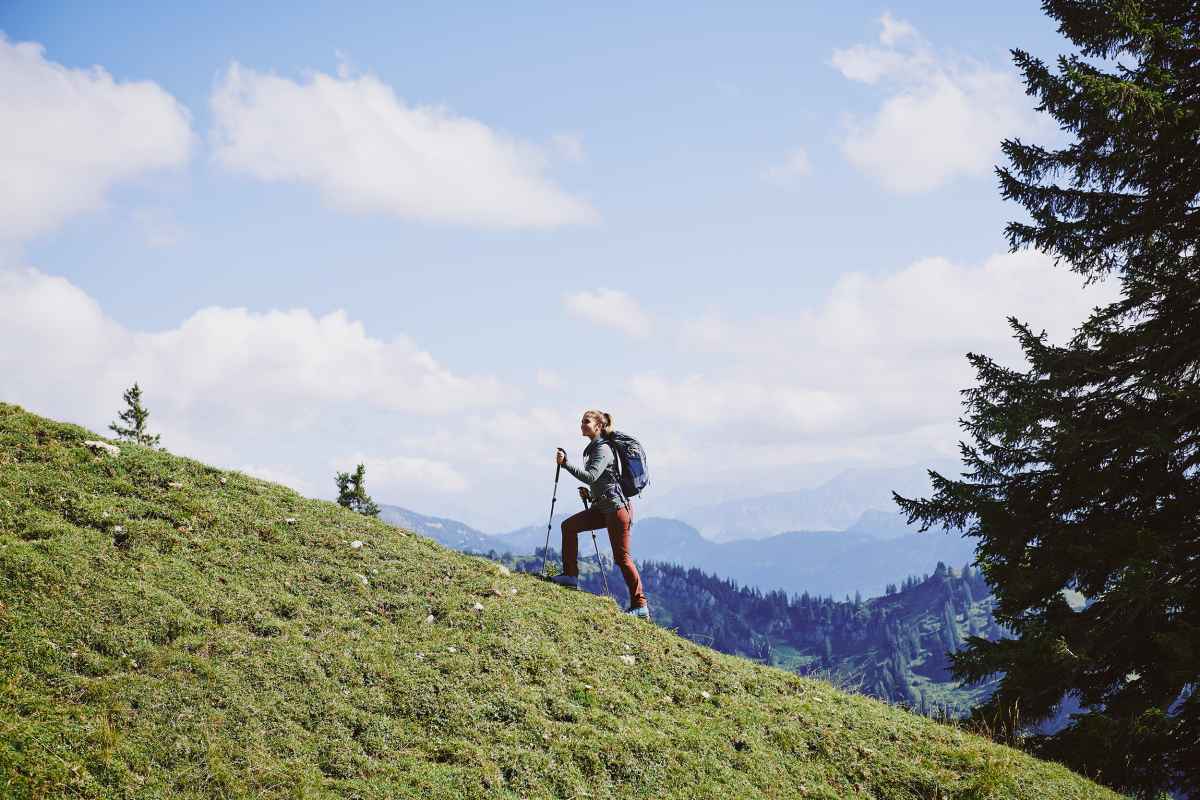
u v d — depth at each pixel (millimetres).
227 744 6477
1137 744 12383
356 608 9062
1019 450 14969
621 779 7551
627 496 11500
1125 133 14492
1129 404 14805
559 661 9094
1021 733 12586
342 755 6770
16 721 5949
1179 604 13383
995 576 14984
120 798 5730
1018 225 16391
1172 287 14805
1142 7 15203
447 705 7773
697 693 9492
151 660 7098
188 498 10062
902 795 8703
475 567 11070
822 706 10125
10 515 8383
